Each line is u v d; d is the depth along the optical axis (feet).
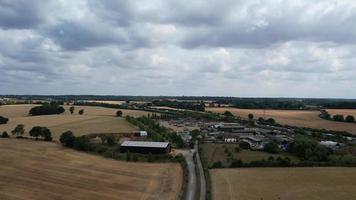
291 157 374.63
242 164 312.91
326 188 241.55
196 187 242.58
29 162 297.74
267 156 376.89
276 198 218.18
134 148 380.37
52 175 261.65
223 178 268.21
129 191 229.66
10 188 227.40
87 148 369.30
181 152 401.49
